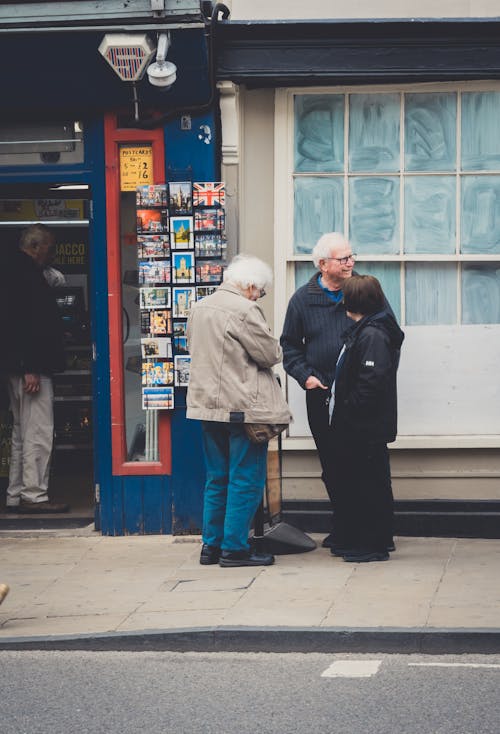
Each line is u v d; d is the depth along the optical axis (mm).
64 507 10133
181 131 8977
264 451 8227
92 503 10516
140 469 9242
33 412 10008
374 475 8203
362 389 7875
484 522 9109
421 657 6438
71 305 11844
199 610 7137
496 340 9297
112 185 9109
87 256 11844
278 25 8695
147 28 8352
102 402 9258
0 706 5742
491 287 9312
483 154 9242
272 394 8102
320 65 8844
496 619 6766
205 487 8547
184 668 6309
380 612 6973
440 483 9266
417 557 8477
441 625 6637
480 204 9266
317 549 8805
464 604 7137
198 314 8180
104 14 8367
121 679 6133
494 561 8312
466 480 9258
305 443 9258
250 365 8078
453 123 9234
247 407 8000
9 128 9195
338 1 9086
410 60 8844
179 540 9133
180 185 8938
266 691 5887
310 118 9289
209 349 8102
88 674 6230
